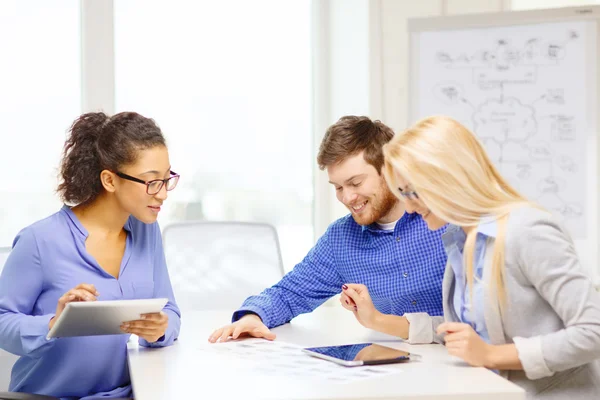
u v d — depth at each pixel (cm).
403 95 331
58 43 325
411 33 320
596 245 311
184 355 164
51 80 324
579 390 146
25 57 321
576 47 312
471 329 143
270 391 126
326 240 209
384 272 200
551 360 138
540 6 356
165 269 201
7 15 318
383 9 330
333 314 228
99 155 180
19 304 178
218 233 274
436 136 148
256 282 272
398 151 150
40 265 180
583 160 312
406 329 175
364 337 184
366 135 190
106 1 326
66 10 325
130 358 161
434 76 318
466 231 153
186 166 348
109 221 188
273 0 358
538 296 146
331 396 122
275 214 361
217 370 146
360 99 338
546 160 313
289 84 361
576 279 140
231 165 354
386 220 201
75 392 181
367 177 189
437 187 147
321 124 360
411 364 147
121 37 336
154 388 131
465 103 317
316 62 360
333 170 191
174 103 345
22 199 322
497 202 150
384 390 125
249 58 355
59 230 183
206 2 349
